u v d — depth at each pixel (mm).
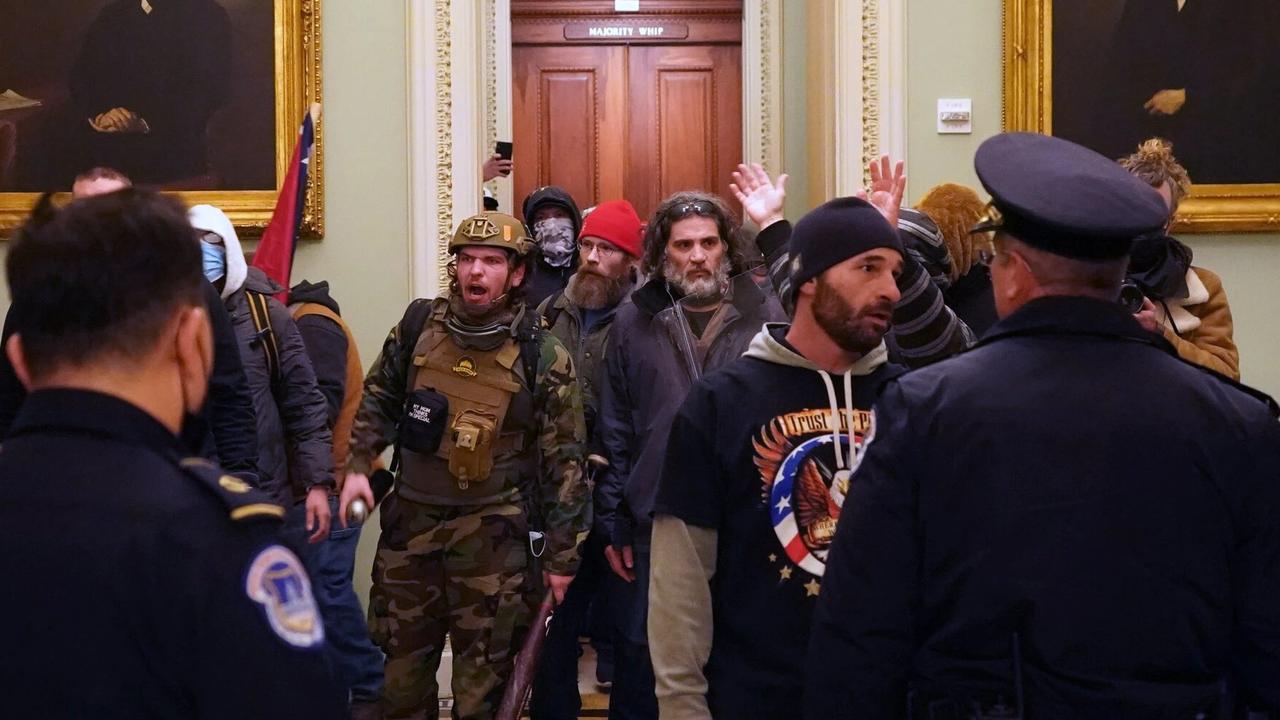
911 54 5008
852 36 4984
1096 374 1622
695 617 2258
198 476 1236
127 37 5000
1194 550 1563
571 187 7793
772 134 7043
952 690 1603
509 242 3541
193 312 1295
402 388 3703
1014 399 1620
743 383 2336
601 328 4402
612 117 7781
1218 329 3523
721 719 2223
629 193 7789
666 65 7770
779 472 2264
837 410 2299
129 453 1217
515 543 3551
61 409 1223
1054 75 4945
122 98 4996
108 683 1153
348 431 4363
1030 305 1688
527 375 3578
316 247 5047
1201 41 4941
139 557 1168
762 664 2217
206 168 4992
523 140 7797
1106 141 4945
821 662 1688
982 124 5000
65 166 4992
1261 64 4945
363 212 5047
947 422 1639
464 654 3520
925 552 1653
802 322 2352
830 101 5164
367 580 5082
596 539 3910
